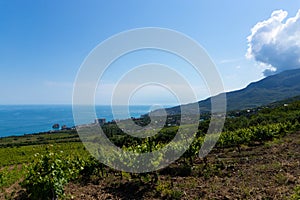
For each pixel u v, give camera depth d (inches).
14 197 414.6
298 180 352.8
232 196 318.3
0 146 2174.0
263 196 305.9
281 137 877.8
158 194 362.6
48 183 323.6
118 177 490.0
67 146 1419.8
